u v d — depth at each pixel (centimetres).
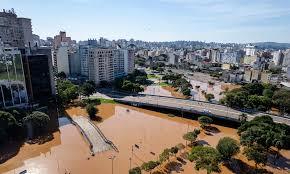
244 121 15775
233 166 11356
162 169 10900
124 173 10594
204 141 14338
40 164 11269
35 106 18875
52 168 10938
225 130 16338
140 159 11862
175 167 11100
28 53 19050
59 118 17825
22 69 17688
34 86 19175
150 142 13900
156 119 18412
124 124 16950
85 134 14462
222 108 19650
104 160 11706
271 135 11900
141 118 18500
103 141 13738
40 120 14488
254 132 12138
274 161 11912
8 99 17425
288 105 19962
